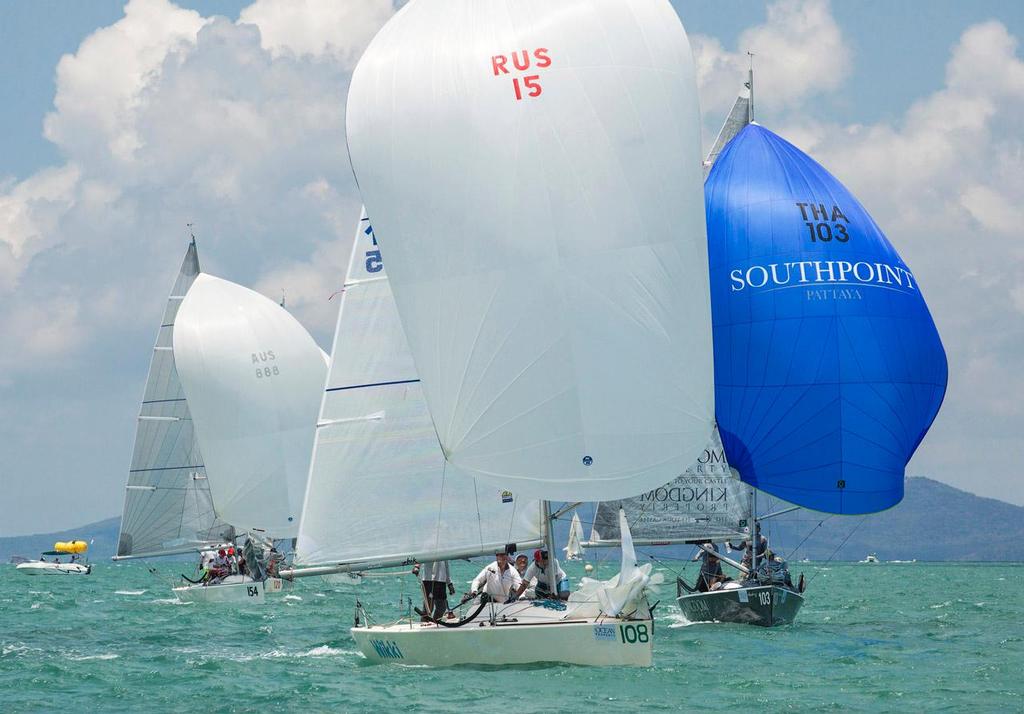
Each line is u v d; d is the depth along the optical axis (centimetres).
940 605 9506
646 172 4462
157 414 11306
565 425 4403
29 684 4594
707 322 4553
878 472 6188
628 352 4409
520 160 4403
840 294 6288
